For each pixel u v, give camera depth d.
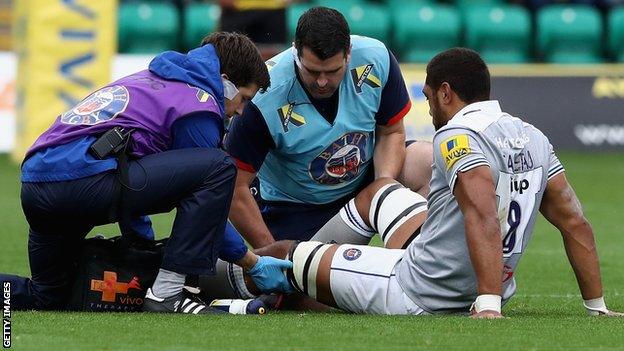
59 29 48.78
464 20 60.72
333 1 59.69
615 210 39.56
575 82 57.88
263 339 16.61
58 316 18.73
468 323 17.88
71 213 18.86
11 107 54.97
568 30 60.84
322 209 23.31
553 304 22.33
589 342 16.59
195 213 18.97
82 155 18.64
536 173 18.91
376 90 22.30
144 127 19.05
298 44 20.66
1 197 40.94
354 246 20.06
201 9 59.59
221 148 19.91
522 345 16.25
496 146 18.36
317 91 21.17
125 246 19.33
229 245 19.81
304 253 20.08
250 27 47.91
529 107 57.69
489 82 19.06
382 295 19.41
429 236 19.14
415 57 59.78
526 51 61.00
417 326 17.70
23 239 31.22
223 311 19.58
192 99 19.25
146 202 18.94
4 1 58.56
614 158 56.03
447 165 18.34
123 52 59.44
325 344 16.22
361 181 23.17
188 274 19.33
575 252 19.66
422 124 55.03
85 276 19.50
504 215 18.61
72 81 49.00
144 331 17.22
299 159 22.45
